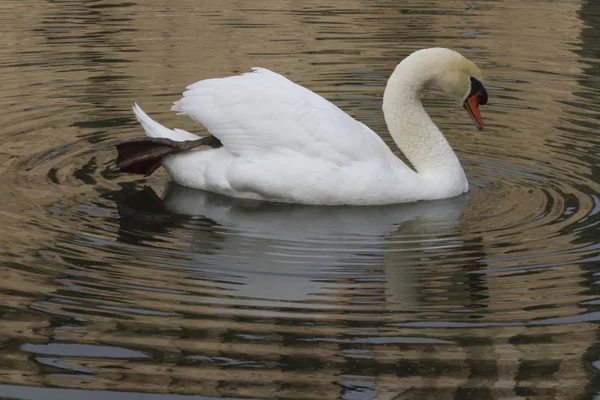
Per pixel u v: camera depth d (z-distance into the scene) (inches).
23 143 574.9
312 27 852.0
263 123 491.5
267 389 306.8
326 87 689.6
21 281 383.2
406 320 356.5
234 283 387.9
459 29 847.1
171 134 520.7
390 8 924.6
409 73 513.3
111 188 510.9
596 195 500.7
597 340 340.8
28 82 692.7
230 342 336.5
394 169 498.3
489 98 680.4
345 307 366.6
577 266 405.4
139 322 350.0
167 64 738.8
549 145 587.8
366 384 310.3
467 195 507.8
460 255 422.0
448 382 312.0
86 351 329.1
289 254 423.5
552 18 888.9
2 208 471.2
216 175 500.4
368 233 451.8
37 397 302.2
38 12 890.7
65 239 432.8
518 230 451.8
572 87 702.5
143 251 422.0
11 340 335.6
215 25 854.5
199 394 303.6
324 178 485.1
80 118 624.7
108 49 775.1
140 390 305.9
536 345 338.0
